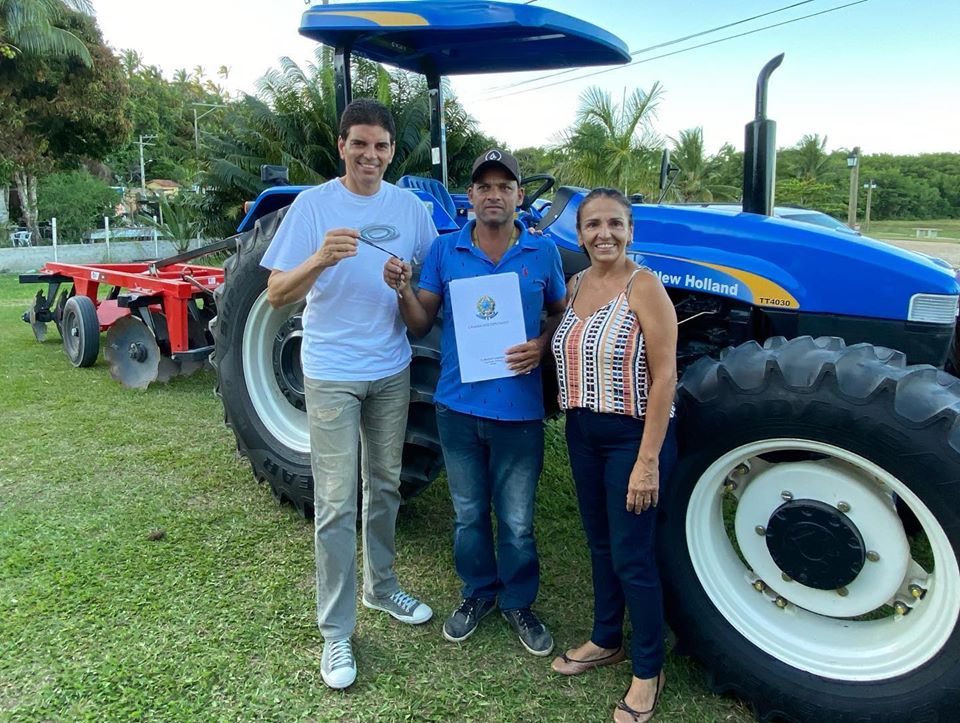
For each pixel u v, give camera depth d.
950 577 1.89
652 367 2.01
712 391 2.14
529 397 2.36
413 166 15.56
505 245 2.35
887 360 2.04
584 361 2.10
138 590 2.77
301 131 16.16
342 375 2.29
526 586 2.53
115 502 3.55
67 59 21.38
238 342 3.54
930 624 1.96
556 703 2.21
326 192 2.29
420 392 2.90
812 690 2.06
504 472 2.43
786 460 2.20
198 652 2.41
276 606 2.67
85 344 6.21
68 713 2.13
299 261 2.24
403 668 2.36
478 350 2.32
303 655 2.41
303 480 3.28
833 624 2.16
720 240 2.73
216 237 17.97
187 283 5.51
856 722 2.00
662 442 2.02
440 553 3.11
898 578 2.02
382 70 15.30
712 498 2.26
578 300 2.20
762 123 2.81
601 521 2.26
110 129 24.48
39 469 3.96
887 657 2.02
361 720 2.13
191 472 3.95
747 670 2.15
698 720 2.15
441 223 3.36
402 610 2.61
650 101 16.73
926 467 1.85
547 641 2.45
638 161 16.94
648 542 2.10
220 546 3.12
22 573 2.88
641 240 2.88
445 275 2.38
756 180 2.86
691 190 24.47
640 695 2.12
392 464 2.51
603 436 2.10
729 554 2.31
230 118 17.28
